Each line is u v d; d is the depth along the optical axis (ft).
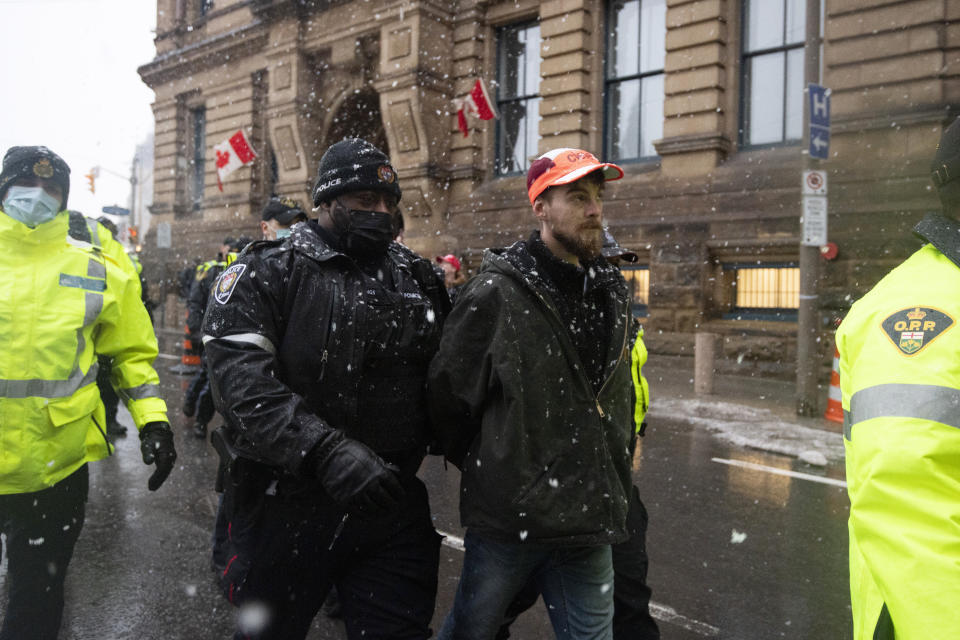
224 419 7.27
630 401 7.45
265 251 7.09
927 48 33.37
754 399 32.45
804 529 15.61
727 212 40.27
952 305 3.77
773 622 11.27
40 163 8.07
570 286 7.17
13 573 8.31
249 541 6.93
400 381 7.17
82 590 12.34
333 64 60.80
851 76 35.63
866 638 4.05
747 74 41.81
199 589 12.42
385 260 7.52
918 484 3.51
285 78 64.80
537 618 11.68
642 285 45.62
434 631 11.12
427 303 7.50
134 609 11.64
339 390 6.88
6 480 8.00
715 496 18.13
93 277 8.68
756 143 41.63
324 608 11.85
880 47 34.71
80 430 8.48
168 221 83.82
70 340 8.31
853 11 35.55
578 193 6.98
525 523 6.57
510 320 6.66
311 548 6.83
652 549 14.43
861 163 35.09
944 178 4.18
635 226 44.01
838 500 17.76
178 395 31.91
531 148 52.90
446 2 54.85
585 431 6.79
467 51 54.65
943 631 3.29
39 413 8.08
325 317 6.85
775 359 38.24
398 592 7.00
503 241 51.26
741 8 41.73
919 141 33.60
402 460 7.31
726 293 41.68
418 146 54.60
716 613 11.59
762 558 13.92
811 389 28.35
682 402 31.48
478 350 6.79
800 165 37.96
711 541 14.89
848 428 4.28
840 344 4.40
